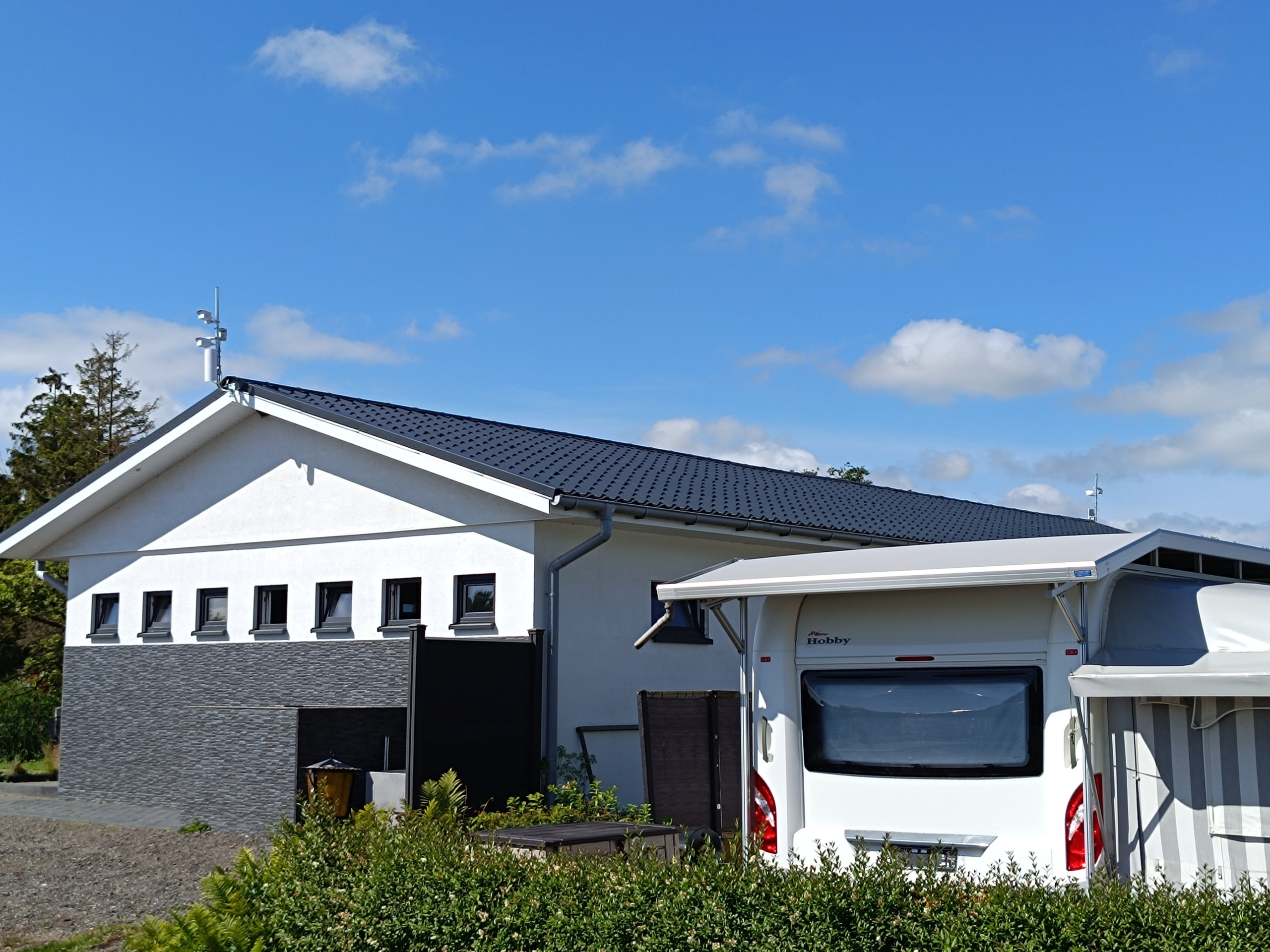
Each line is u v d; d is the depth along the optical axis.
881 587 7.50
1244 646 7.24
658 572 15.68
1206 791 7.10
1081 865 7.18
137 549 18.91
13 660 33.78
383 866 7.61
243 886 8.25
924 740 7.91
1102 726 7.46
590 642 14.69
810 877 6.31
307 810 9.16
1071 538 8.38
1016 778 7.57
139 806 17.45
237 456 17.83
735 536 15.84
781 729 8.38
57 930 10.19
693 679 15.88
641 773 15.07
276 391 16.77
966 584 7.21
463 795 11.59
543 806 13.09
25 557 20.33
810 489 21.27
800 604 8.51
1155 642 7.48
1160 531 8.13
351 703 15.91
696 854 7.42
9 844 14.39
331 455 16.62
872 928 6.00
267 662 16.94
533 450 17.17
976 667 7.80
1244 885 5.82
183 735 17.03
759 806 8.39
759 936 6.21
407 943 7.36
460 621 15.00
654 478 17.14
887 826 7.95
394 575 15.77
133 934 9.73
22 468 48.72
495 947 6.94
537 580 14.28
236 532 17.61
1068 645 7.50
